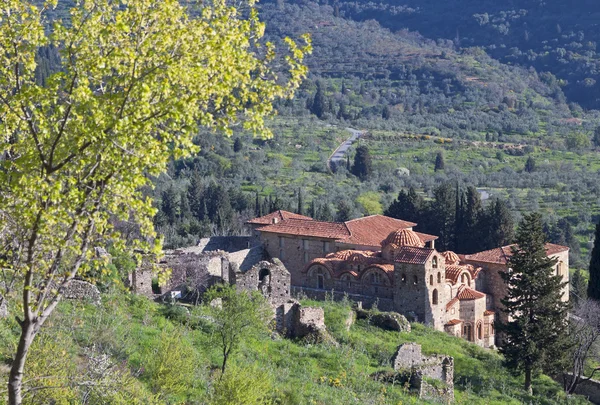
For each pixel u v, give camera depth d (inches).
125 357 2669.8
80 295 3075.8
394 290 4749.0
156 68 1534.2
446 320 4822.8
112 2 1621.6
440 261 4749.0
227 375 2417.6
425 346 4197.8
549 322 4141.2
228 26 1684.3
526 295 4212.6
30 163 1494.8
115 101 1523.1
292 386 2955.2
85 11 1605.6
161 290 4183.1
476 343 4945.9
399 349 3690.9
